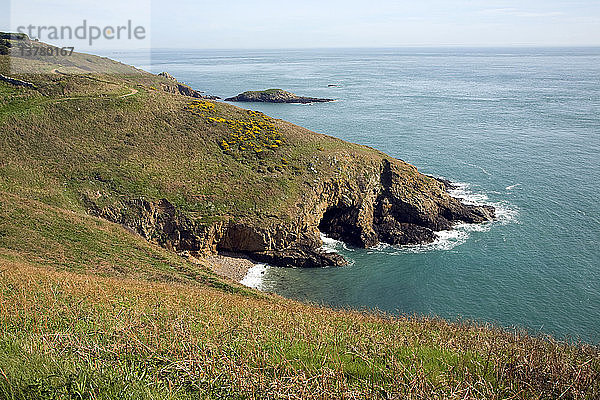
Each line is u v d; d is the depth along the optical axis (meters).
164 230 44.41
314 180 52.22
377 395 8.05
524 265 43.81
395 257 47.38
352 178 54.78
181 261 37.31
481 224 52.72
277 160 54.28
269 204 48.06
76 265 29.33
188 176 49.22
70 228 35.81
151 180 47.22
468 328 19.33
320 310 23.05
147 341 10.17
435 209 54.22
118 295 17.78
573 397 8.39
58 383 7.29
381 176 57.25
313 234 49.41
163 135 54.91
